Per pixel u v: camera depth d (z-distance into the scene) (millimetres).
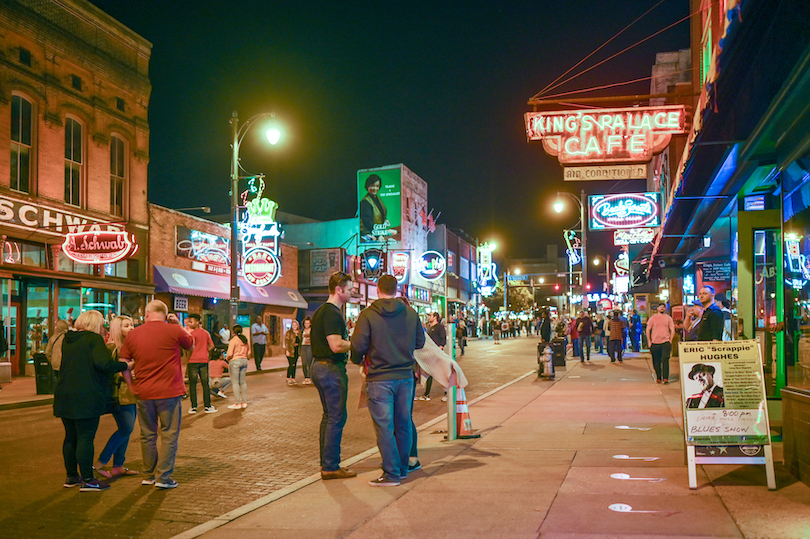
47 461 8344
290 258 36281
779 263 8234
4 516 5816
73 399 6594
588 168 9891
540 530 4730
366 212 52062
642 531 4609
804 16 4734
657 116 9680
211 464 7961
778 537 4391
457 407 8938
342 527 5051
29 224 20391
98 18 23578
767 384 8352
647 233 26391
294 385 18266
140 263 24984
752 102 6453
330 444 6715
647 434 8711
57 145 21734
